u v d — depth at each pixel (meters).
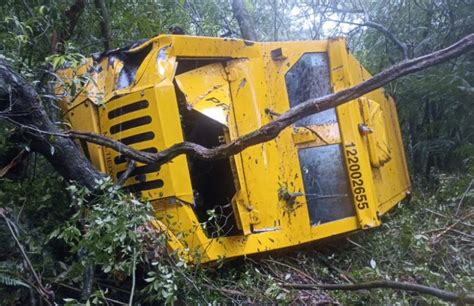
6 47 3.43
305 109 2.52
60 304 2.81
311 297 3.18
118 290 2.94
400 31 7.00
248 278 3.14
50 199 3.38
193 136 3.45
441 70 5.89
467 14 6.20
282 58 3.83
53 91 3.41
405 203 5.20
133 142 3.11
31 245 2.86
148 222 2.85
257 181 3.42
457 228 4.30
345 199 4.02
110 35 4.58
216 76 3.46
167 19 5.23
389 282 2.82
